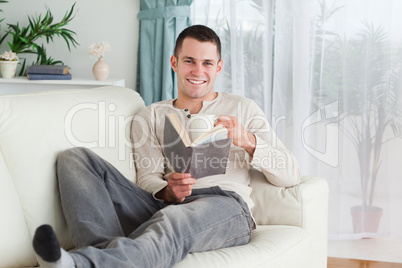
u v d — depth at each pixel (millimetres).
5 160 1578
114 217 1547
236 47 3209
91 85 3277
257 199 1953
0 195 1467
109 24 3514
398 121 2955
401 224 2998
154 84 3404
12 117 1618
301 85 3066
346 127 3035
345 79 3004
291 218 1882
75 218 1497
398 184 2986
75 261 1197
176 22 3293
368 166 3018
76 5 3527
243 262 1533
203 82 1994
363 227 3057
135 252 1308
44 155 1629
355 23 2973
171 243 1430
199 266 1465
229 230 1644
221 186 1896
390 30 2930
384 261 2670
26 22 3561
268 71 3213
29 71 3174
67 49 3574
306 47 3045
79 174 1568
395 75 2943
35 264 1543
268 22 3184
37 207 1579
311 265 1829
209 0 3277
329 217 3064
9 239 1447
